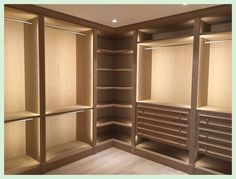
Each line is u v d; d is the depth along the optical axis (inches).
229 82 115.3
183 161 117.6
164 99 144.0
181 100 135.1
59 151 128.4
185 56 132.4
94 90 138.6
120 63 168.7
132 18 122.6
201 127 109.5
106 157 136.3
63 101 140.3
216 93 120.3
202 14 105.0
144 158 135.0
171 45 138.7
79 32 142.6
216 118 104.3
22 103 117.6
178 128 119.4
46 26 125.8
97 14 115.0
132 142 142.7
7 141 113.6
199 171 110.2
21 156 118.6
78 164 125.0
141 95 142.9
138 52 138.5
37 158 112.9
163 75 144.2
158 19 122.0
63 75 139.1
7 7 93.9
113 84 175.3
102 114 168.1
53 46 131.4
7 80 110.7
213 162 116.0
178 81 136.3
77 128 151.7
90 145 141.3
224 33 100.7
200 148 110.0
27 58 114.3
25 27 114.4
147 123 134.4
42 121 110.2
